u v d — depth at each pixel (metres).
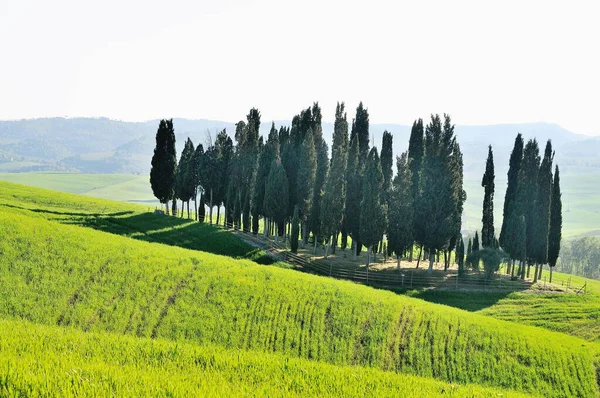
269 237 94.31
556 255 89.75
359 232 79.50
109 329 39.91
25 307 40.25
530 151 87.88
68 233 53.16
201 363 28.06
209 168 99.38
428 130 85.69
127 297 44.34
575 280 99.38
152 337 39.94
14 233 49.78
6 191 85.31
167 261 51.69
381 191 79.06
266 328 43.81
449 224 80.12
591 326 61.94
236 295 47.72
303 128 103.75
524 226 84.19
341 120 101.88
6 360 22.12
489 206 95.88
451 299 70.75
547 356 45.66
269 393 23.78
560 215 90.00
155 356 27.53
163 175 92.56
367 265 77.56
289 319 45.50
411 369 41.91
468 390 30.78
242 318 44.44
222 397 21.91
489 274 79.44
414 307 51.41
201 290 47.47
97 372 22.38
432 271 84.31
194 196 103.38
